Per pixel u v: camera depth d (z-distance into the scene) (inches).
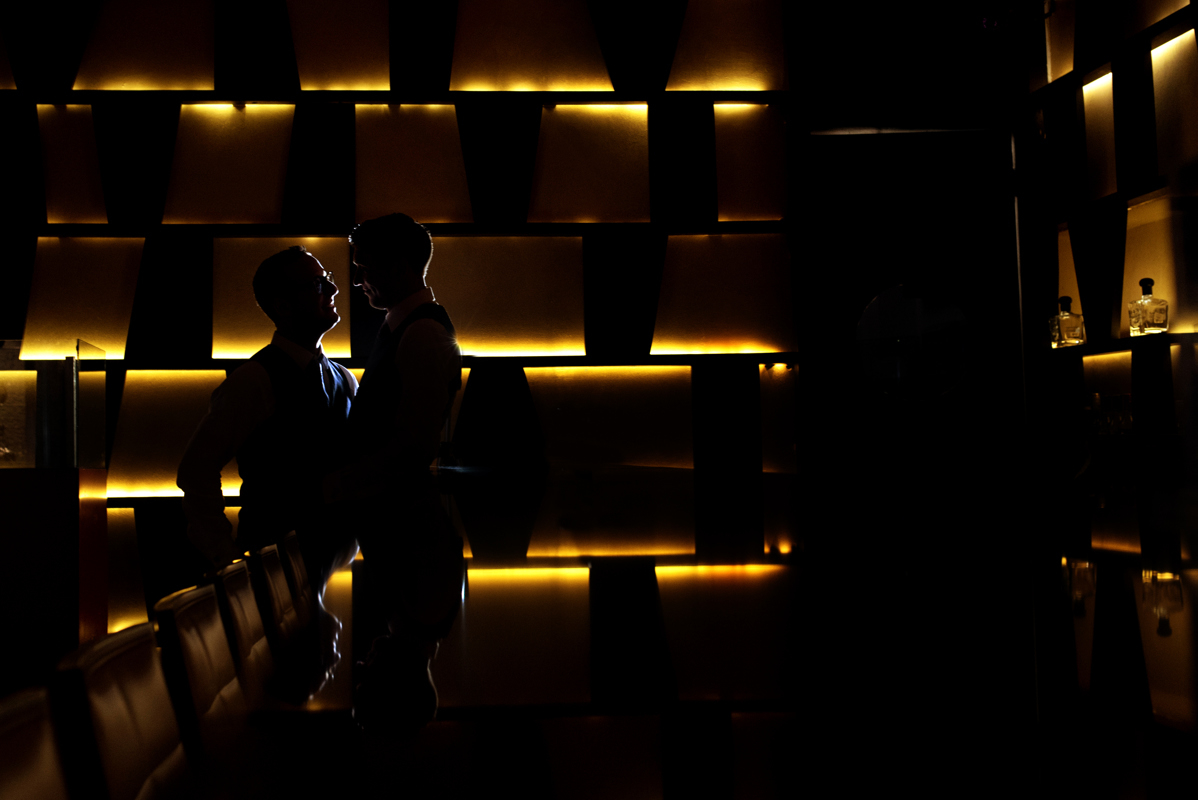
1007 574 63.3
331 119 191.8
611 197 202.5
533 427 195.8
